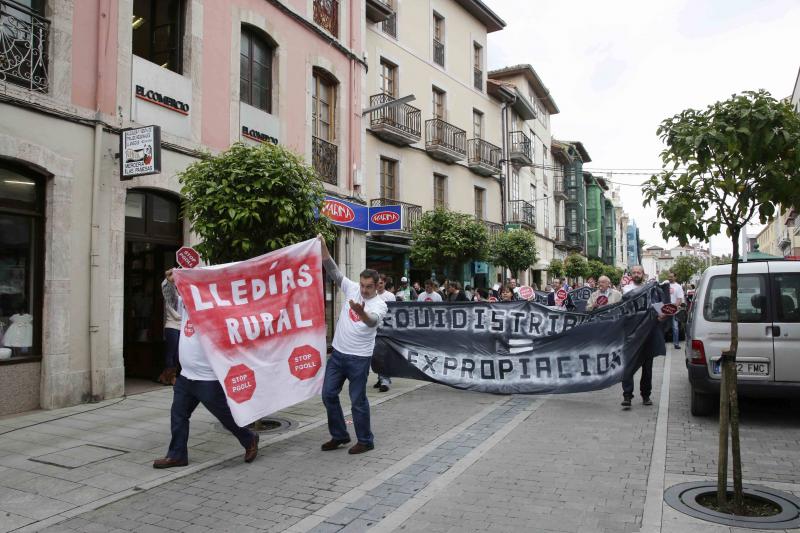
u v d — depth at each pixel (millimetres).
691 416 7523
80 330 8422
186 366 5609
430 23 22844
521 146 30922
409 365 9391
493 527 4109
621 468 5387
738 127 4395
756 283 7062
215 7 11242
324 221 7645
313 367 6172
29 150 7770
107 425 7152
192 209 7062
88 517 4375
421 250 18406
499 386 8984
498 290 17547
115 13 9109
